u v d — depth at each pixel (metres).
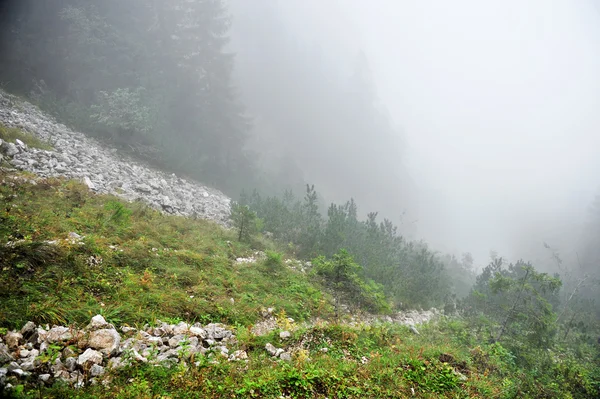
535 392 7.53
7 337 4.23
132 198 14.18
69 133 18.31
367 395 5.36
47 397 3.53
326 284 12.48
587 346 15.34
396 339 8.60
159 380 4.32
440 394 6.06
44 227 7.83
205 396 4.25
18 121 15.16
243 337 6.28
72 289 5.93
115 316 5.70
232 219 17.66
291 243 16.84
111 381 4.13
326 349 6.73
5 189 9.36
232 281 9.45
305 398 4.89
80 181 12.72
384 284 15.71
